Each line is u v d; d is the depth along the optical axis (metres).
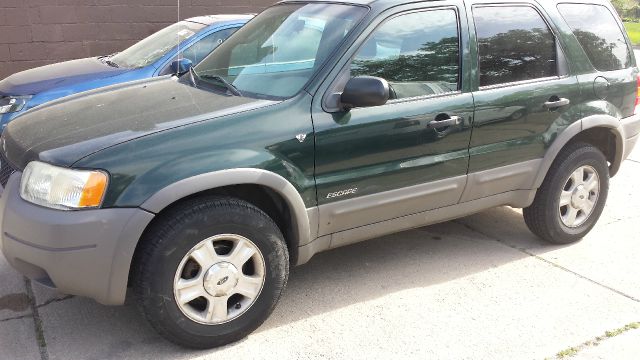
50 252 2.79
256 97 3.39
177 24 6.78
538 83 4.11
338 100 3.35
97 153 2.85
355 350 3.22
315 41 3.59
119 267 2.85
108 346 3.20
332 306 3.66
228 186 3.19
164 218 2.95
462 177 3.87
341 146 3.35
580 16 4.48
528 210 4.46
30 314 3.49
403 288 3.89
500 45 4.00
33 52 8.48
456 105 3.73
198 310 3.16
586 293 3.87
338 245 3.61
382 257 4.34
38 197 2.86
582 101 4.32
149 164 2.87
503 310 3.65
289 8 4.13
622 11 26.92
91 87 5.65
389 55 3.57
